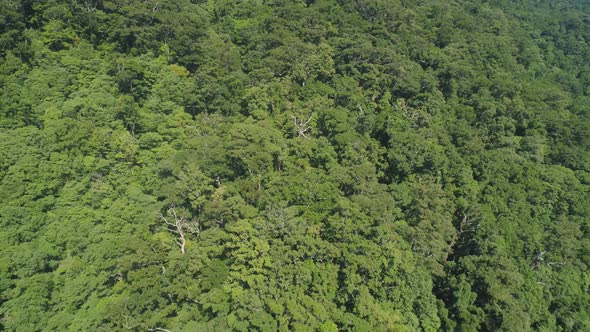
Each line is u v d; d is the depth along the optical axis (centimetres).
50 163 5116
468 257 4959
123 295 4391
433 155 5822
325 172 5519
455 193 5722
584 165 6669
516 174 6194
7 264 4269
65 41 6425
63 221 4900
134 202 5194
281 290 4009
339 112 6172
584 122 7306
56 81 5900
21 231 4603
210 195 5141
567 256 5434
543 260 5397
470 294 4684
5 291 4212
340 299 4209
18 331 4041
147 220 5022
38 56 6000
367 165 5556
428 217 5091
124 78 6188
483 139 6875
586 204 6050
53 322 4188
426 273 4634
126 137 5622
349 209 4703
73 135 5366
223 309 3947
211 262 4353
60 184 5169
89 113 5744
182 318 4022
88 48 6488
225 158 5416
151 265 4494
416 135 6044
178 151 5809
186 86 6669
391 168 5984
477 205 5447
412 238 4944
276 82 6744
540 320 4991
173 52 7100
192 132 6069
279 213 4606
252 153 5303
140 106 6375
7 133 5147
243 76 6944
